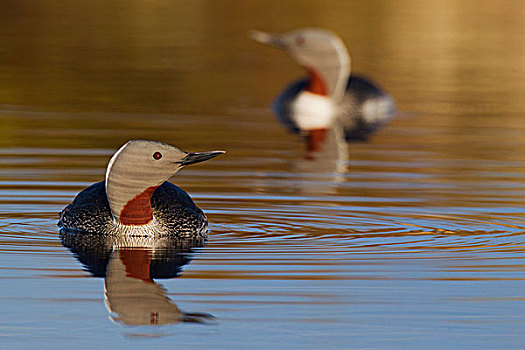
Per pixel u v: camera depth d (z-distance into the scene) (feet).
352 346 25.13
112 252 33.73
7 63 89.10
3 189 43.93
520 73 91.45
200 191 44.27
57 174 47.62
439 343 25.40
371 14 127.13
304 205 41.70
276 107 75.25
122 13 127.95
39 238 35.55
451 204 42.11
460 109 74.28
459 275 31.22
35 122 64.03
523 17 129.39
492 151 56.80
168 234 35.91
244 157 54.13
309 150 57.31
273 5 136.15
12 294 28.86
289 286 29.86
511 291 29.58
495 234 36.86
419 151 57.06
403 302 28.48
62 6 132.98
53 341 25.39
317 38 77.36
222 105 74.54
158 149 35.09
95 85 79.87
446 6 136.87
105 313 27.37
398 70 91.76
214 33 111.96
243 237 36.11
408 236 36.45
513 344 25.35
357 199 43.06
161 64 91.61
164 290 29.35
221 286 29.84
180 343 25.26
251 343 25.29
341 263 32.53
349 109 74.54
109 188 35.60
